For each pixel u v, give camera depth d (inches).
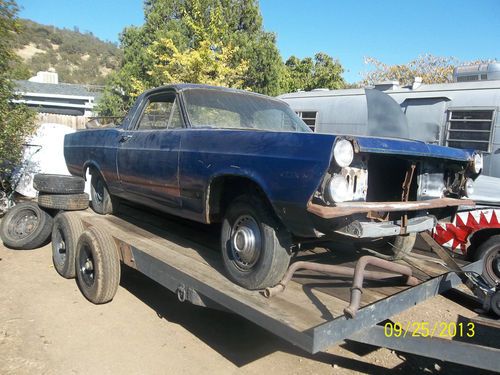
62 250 215.5
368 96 198.5
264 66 709.3
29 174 341.4
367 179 125.2
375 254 166.4
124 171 192.5
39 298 188.2
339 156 108.3
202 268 144.4
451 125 326.6
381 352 161.3
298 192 113.4
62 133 355.9
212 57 538.6
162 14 746.2
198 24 582.2
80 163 238.5
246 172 127.7
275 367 146.6
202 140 146.8
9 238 253.6
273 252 123.6
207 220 147.6
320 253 169.0
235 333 167.9
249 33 735.1
